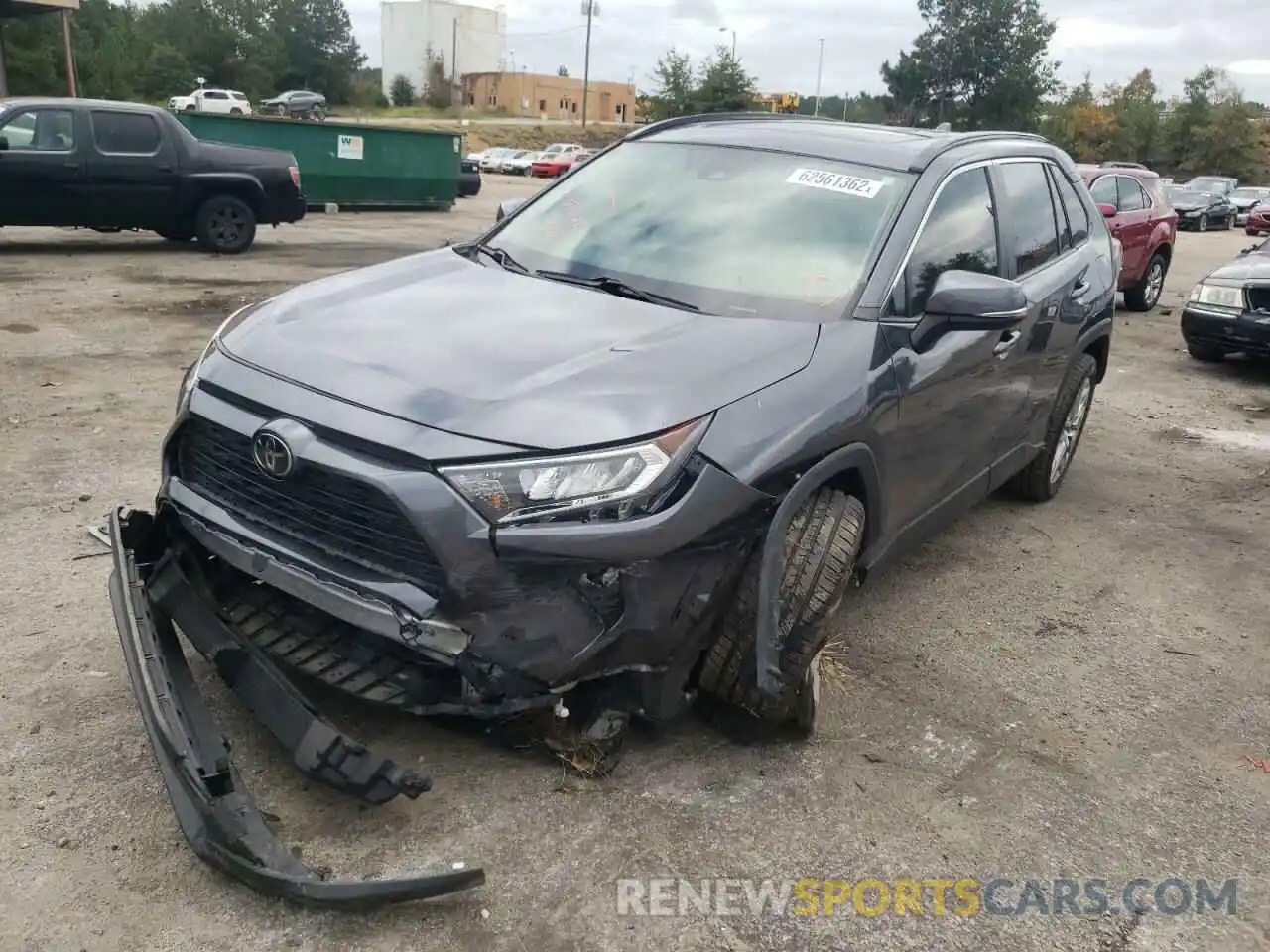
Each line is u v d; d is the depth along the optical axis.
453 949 2.47
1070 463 6.22
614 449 2.71
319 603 2.78
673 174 4.28
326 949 2.44
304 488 2.81
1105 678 4.01
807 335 3.34
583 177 4.52
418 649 2.68
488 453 2.65
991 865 2.91
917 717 3.60
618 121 114.88
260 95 95.38
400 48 115.12
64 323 8.88
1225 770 3.46
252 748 3.10
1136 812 3.19
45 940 2.40
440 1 111.75
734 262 3.75
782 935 2.60
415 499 2.62
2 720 3.18
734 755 3.28
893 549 3.97
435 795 2.96
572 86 110.69
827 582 3.18
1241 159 76.62
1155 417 8.17
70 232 15.66
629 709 2.99
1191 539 5.55
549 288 3.67
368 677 2.82
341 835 2.79
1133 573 5.05
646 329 3.28
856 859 2.88
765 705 3.05
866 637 4.17
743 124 4.62
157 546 3.29
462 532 2.62
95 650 3.61
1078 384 5.61
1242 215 39.12
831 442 3.17
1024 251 4.81
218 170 13.56
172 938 2.44
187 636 2.94
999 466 4.89
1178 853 3.03
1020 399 4.81
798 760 3.28
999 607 4.56
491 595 2.65
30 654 3.56
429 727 3.25
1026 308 3.61
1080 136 78.06
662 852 2.84
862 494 3.50
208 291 10.99
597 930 2.56
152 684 2.68
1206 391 9.20
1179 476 6.67
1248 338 9.50
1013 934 2.67
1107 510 5.93
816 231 3.83
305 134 20.39
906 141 4.36
